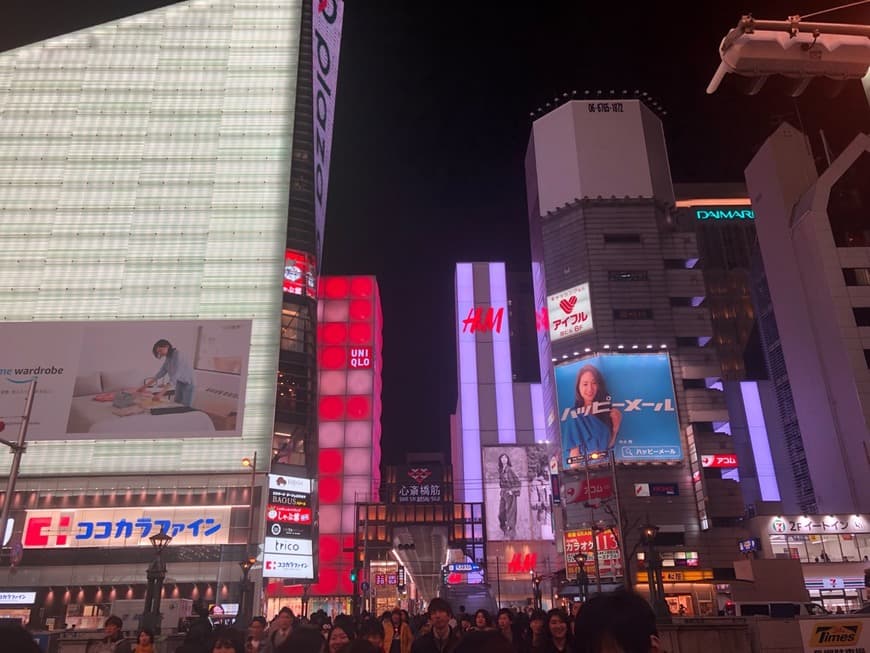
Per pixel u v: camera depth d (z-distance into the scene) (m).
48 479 70.88
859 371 77.81
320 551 103.88
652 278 99.19
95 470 71.50
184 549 68.19
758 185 97.38
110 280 79.75
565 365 97.31
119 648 13.54
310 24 94.06
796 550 71.69
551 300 101.94
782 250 90.81
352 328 119.25
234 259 81.69
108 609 63.53
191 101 88.25
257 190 85.06
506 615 12.05
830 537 72.06
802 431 84.94
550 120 111.88
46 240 81.00
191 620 24.81
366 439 111.94
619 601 3.83
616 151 107.38
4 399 65.56
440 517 108.69
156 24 91.44
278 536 72.56
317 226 90.00
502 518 113.38
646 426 90.88
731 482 86.56
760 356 118.44
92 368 67.19
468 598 55.25
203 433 66.62
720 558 82.50
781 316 90.00
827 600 68.62
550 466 102.69
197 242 82.06
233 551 68.31
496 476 117.00
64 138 85.62
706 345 96.69
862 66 12.41
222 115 87.94
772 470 99.06
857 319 80.56
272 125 88.12
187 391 67.81
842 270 83.00
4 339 67.12
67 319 77.56
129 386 67.19
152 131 86.56
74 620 50.22
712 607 78.94
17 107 86.56
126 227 82.19
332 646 9.30
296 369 81.00
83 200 83.06
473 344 133.88
